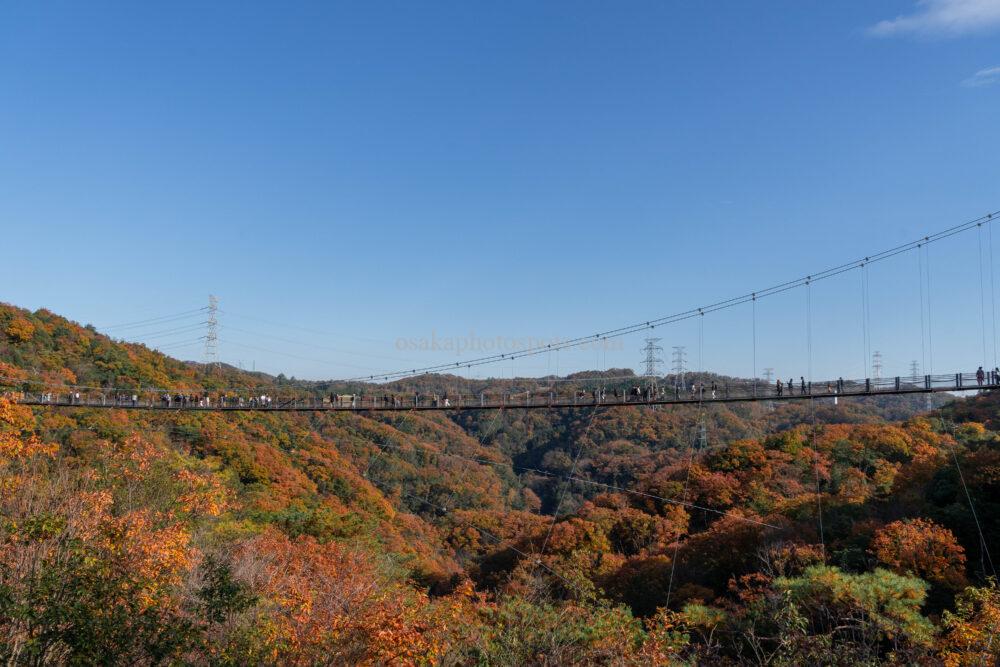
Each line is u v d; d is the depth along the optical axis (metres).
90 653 8.01
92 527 10.53
